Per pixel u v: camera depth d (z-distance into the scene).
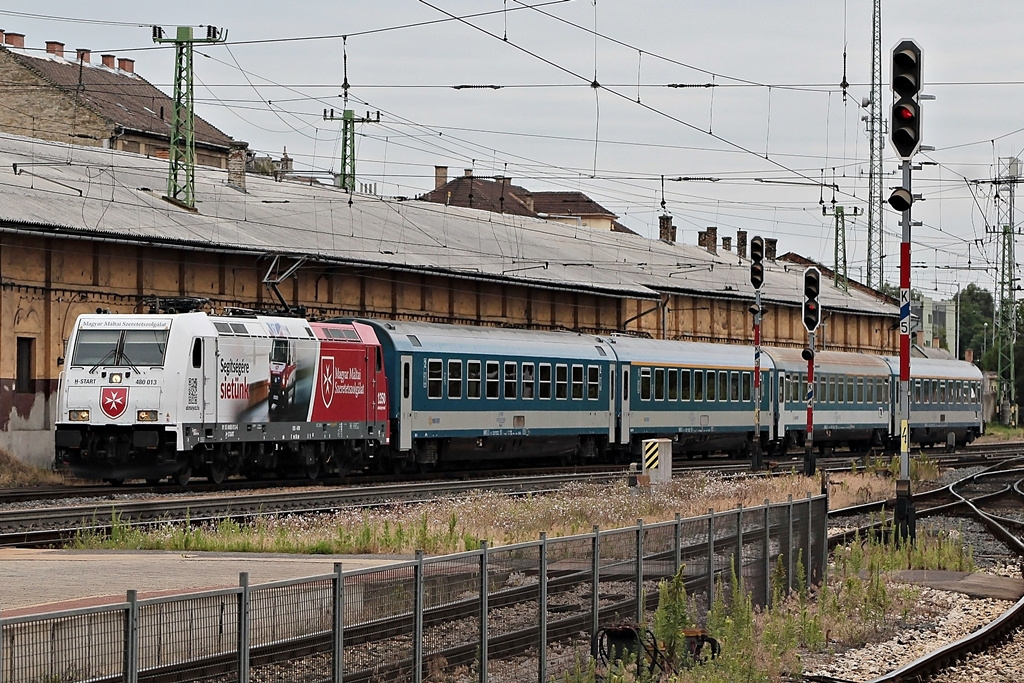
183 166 90.75
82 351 58.03
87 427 57.38
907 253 44.66
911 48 43.00
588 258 118.81
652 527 28.72
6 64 133.75
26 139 92.44
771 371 97.88
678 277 127.94
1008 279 177.38
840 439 105.50
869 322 161.38
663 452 62.94
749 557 34.00
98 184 81.19
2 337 66.06
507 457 78.06
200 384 57.75
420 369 71.06
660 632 26.75
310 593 19.02
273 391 61.56
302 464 64.88
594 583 26.23
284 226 87.81
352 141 116.50
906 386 46.00
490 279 95.19
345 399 66.19
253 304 81.19
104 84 141.00
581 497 56.03
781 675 28.39
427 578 21.52
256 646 18.14
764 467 83.81
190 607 17.11
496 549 23.22
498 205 170.88
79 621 15.58
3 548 39.09
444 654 21.75
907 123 43.34
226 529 42.59
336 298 87.38
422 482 65.56
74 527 43.34
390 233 97.44
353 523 45.12
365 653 20.06
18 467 63.69
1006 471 88.75
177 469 57.38
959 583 42.06
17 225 63.84
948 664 29.30
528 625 24.00
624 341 87.25
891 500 67.38
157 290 74.94
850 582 36.28
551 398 80.12
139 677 16.38
